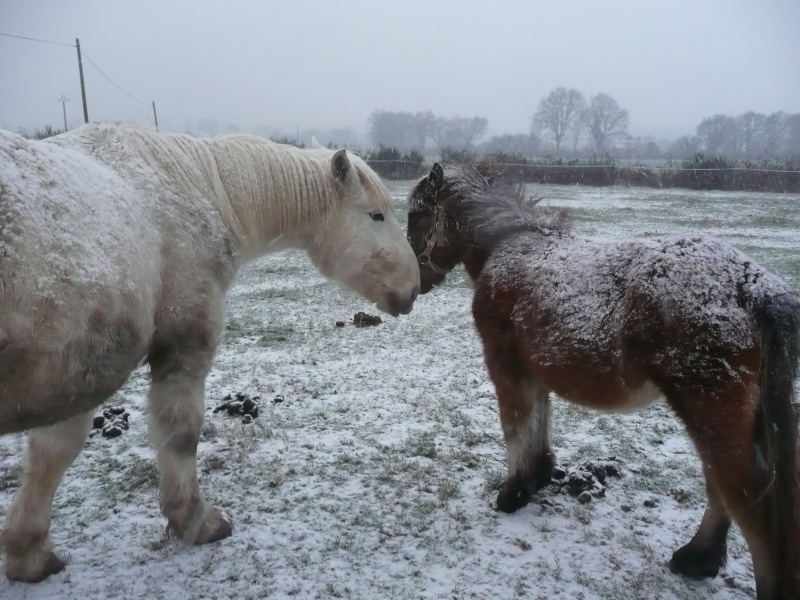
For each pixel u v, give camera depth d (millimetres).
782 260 11344
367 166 3561
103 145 2727
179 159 2900
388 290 3594
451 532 3391
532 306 3178
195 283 2834
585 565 3109
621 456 4336
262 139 3357
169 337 2816
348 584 2941
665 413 5094
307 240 3498
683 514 3609
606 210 18453
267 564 3074
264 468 4059
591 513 3588
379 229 3512
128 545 3213
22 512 2834
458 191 3896
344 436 4574
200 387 3020
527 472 3564
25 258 1992
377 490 3822
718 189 25531
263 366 6000
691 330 2516
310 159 3426
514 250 3506
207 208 2926
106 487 3773
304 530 3383
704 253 2697
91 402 2428
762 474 2398
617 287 2814
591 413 5062
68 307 2115
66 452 2848
